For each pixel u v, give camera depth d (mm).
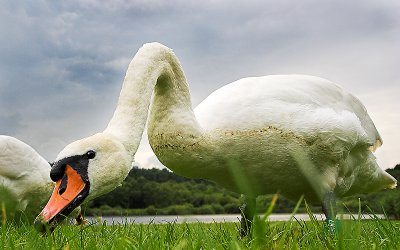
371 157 1214
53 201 849
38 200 1761
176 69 1074
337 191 1178
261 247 622
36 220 826
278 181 1097
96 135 920
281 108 1053
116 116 991
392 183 1285
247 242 860
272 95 1067
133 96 1008
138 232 990
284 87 1088
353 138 1106
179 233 1014
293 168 1070
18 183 1703
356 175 1203
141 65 1039
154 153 1089
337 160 1101
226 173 1079
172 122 1043
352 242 673
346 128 1088
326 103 1119
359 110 1211
